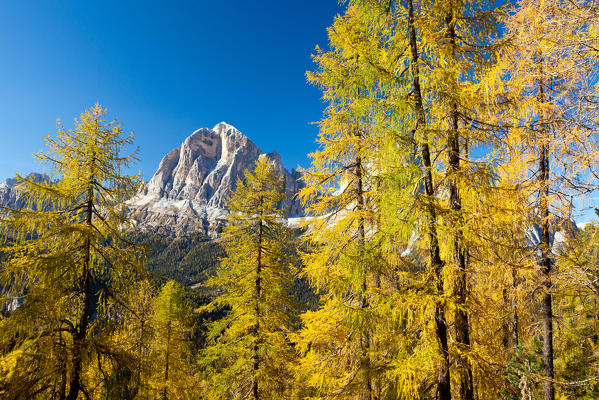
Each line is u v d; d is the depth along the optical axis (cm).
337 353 744
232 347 1127
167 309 1336
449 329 473
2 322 587
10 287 618
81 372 687
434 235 479
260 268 1227
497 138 529
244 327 1147
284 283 1237
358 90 582
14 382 584
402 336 477
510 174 646
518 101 567
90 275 720
